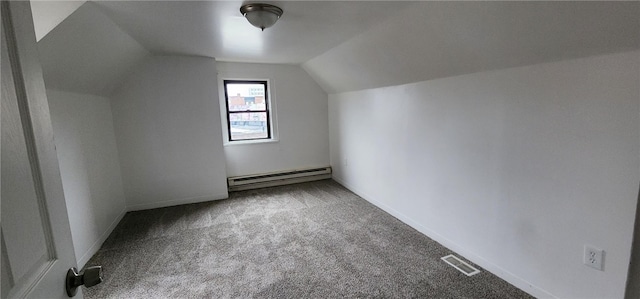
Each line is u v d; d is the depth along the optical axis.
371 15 2.12
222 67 4.18
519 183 1.91
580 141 1.56
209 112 3.86
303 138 4.82
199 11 2.04
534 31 1.55
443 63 2.29
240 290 2.05
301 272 2.25
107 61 2.68
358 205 3.73
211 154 3.95
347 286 2.06
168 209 3.71
